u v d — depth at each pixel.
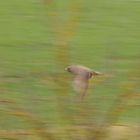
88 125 13.79
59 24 14.44
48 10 14.86
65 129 13.87
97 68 25.83
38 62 26.53
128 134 14.74
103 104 21.27
